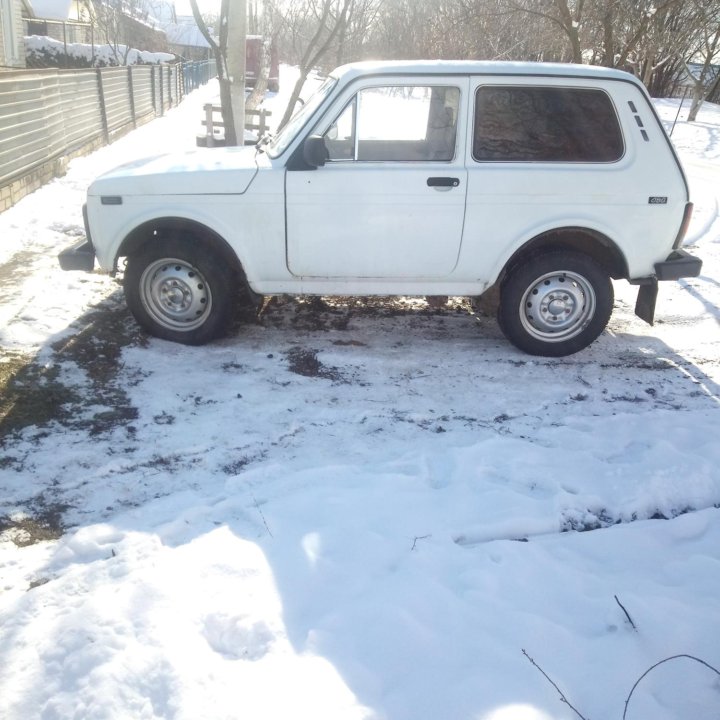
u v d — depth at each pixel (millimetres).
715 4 15422
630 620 2793
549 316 5418
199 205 5090
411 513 3469
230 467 3982
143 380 4926
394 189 5035
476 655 2588
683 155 19953
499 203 5090
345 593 2885
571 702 2422
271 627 2680
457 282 5316
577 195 5117
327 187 5039
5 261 7082
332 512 3424
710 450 4125
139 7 38281
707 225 9906
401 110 5035
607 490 3752
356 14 13531
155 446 4152
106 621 2703
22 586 3066
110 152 13867
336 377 5078
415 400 4781
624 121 5109
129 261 5328
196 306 5383
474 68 4996
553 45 13273
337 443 4230
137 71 19078
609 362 5477
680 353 5680
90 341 5402
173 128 19078
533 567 3107
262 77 12227
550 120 5090
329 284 5312
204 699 2379
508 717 2318
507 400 4824
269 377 5035
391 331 5945
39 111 10250
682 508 3723
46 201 9312
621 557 3268
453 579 3027
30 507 3602
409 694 2408
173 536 3326
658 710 2406
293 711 2322
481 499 3609
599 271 5285
